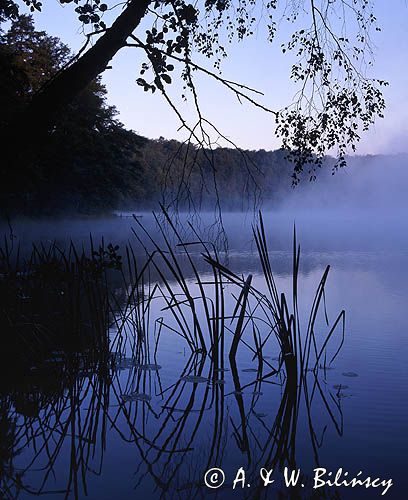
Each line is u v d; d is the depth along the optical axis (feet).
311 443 10.43
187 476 9.09
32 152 25.04
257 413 12.24
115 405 12.82
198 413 12.32
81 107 119.85
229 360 17.03
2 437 10.82
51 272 19.42
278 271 43.80
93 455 10.07
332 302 28.19
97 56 16.80
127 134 145.18
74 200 131.85
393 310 25.71
